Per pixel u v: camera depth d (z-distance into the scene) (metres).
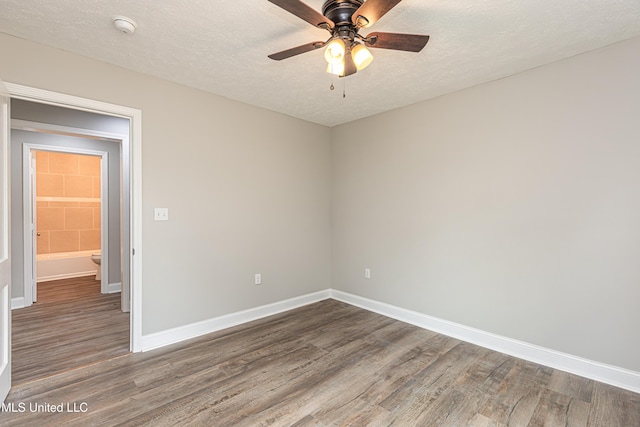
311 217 4.16
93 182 6.06
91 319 3.54
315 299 4.23
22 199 3.96
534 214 2.61
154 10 1.87
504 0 1.76
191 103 3.02
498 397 2.12
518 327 2.70
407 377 2.37
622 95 2.21
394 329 3.30
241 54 2.40
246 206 3.48
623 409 2.00
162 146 2.85
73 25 2.03
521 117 2.67
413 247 3.45
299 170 4.00
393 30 2.07
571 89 2.42
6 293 2.10
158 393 2.14
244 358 2.65
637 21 1.95
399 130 3.57
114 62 2.53
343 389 2.21
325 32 2.10
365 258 3.96
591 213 2.34
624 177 2.21
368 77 2.77
